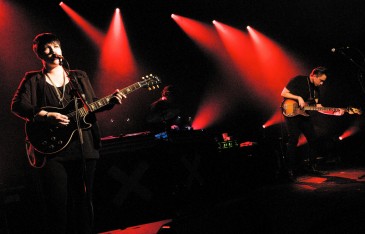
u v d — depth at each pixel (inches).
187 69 343.9
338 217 131.3
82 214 111.0
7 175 186.4
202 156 217.9
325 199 165.6
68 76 110.0
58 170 106.5
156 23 324.8
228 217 150.6
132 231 165.9
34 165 108.3
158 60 330.0
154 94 329.4
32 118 106.9
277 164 254.4
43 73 114.0
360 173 224.7
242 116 359.3
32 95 110.9
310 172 249.9
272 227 131.4
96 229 172.1
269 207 164.2
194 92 347.3
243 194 217.9
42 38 110.6
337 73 320.2
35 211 171.6
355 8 314.8
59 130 108.3
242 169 246.2
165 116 224.5
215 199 211.3
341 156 297.1
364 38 312.8
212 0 331.0
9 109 249.1
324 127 307.4
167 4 321.4
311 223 129.3
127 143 181.0
